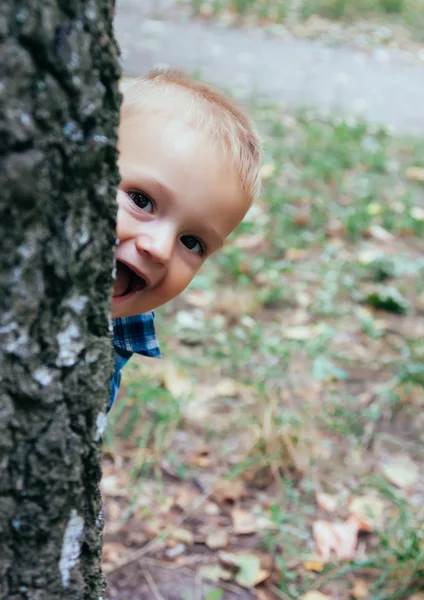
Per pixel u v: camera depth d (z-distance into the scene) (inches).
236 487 98.4
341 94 280.2
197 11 362.3
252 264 150.2
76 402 38.1
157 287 56.4
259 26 358.3
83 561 42.2
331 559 88.7
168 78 63.8
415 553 85.5
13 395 35.0
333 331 128.3
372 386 120.6
